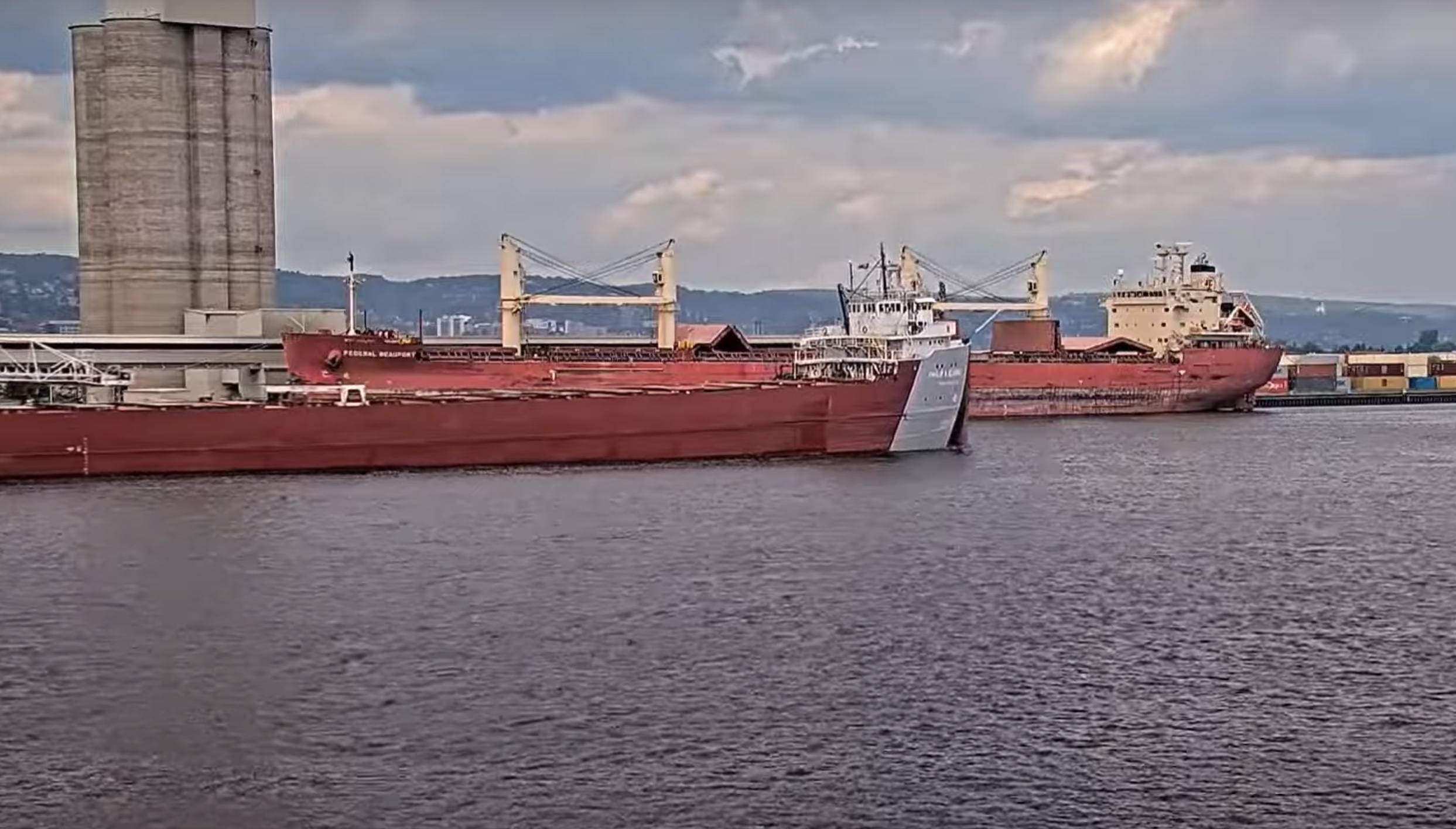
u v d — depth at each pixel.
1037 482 89.75
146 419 83.62
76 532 65.75
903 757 36.53
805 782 34.97
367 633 47.88
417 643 46.72
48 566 58.25
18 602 52.25
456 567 58.47
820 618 50.38
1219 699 41.22
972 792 34.41
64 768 35.81
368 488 80.25
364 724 38.84
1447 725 39.06
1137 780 35.19
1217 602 53.75
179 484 81.31
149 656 45.22
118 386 92.44
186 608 51.41
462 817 32.97
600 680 42.62
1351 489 90.38
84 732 38.28
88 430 82.56
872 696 41.25
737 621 49.72
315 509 72.69
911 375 99.94
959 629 48.97
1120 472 98.00
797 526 69.50
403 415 88.00
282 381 119.94
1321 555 64.50
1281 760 36.47
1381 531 72.19
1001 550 64.44
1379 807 33.66
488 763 36.00
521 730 38.28
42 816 33.06
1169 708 40.34
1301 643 47.53
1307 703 40.94
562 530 67.31
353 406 87.00
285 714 39.59
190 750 37.00
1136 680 43.06
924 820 32.88
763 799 33.94
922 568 59.50
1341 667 44.62
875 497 80.19
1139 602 53.47
